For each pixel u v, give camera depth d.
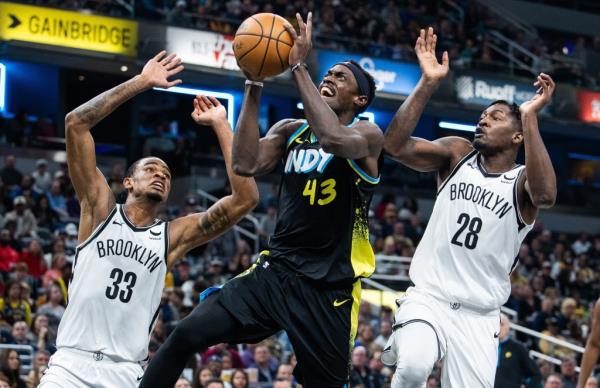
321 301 5.30
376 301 16.11
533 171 5.48
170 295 13.74
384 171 25.05
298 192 5.33
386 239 18.12
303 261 5.32
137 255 5.90
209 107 6.09
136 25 20.45
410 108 5.70
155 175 6.00
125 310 5.86
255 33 5.06
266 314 5.31
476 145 5.79
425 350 5.49
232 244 18.42
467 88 23.88
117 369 5.84
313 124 4.98
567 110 25.11
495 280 5.70
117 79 24.28
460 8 26.73
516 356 9.23
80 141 5.90
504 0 29.06
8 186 18.61
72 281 5.90
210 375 10.53
